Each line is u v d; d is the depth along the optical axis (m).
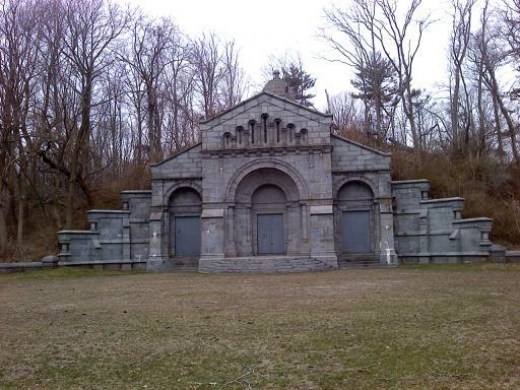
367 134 51.22
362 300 17.03
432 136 58.31
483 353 10.37
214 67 59.03
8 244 39.03
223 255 36.28
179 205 39.84
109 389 9.15
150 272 35.72
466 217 38.97
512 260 33.38
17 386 9.40
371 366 9.84
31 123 38.75
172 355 10.87
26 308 17.42
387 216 36.88
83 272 33.94
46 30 39.34
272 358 10.48
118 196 45.84
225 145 37.53
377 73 53.88
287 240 38.03
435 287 20.30
